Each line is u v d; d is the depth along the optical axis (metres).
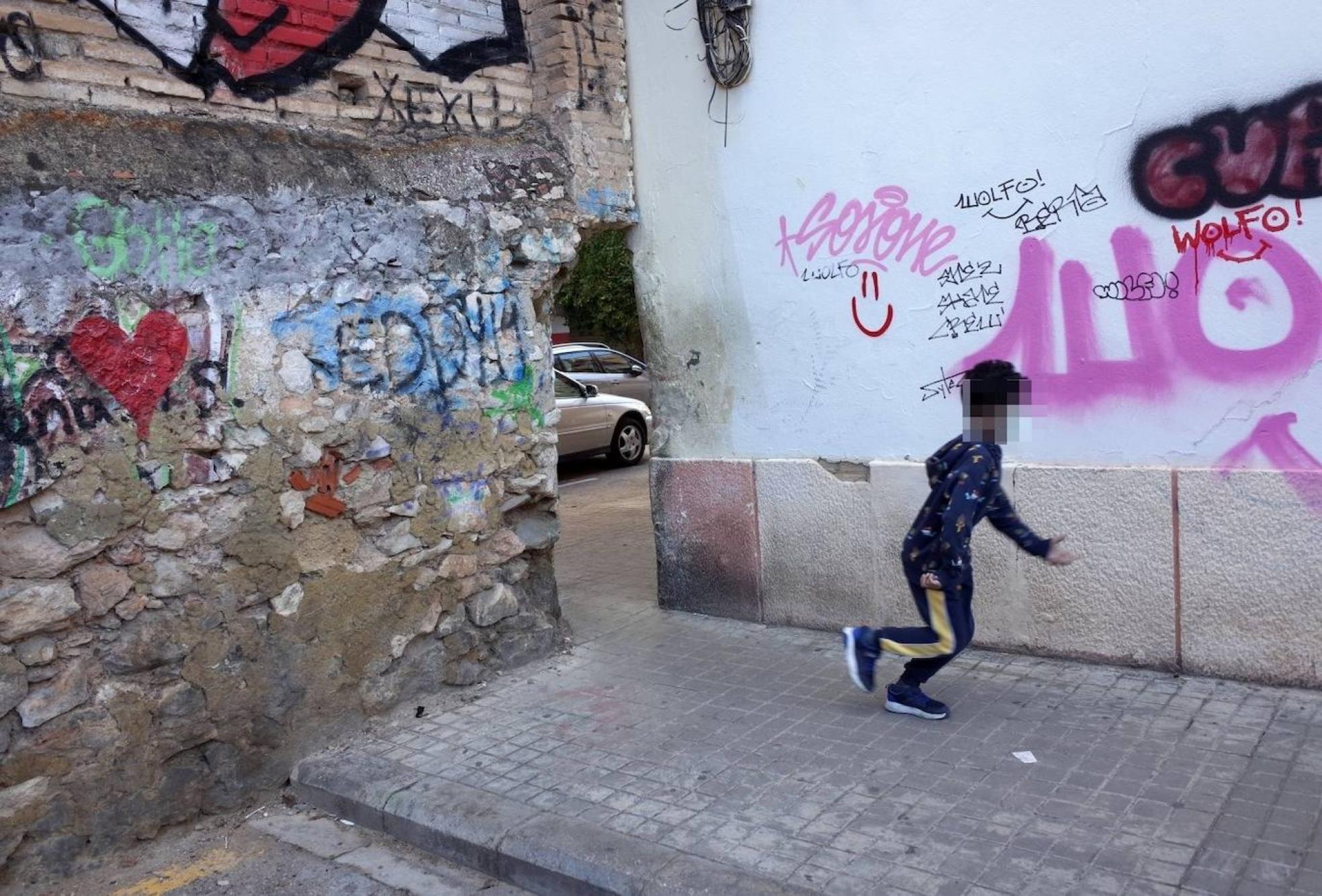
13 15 3.82
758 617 6.14
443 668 5.12
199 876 3.86
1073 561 4.71
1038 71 4.82
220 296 4.20
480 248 5.27
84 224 3.82
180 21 4.30
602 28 6.07
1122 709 4.46
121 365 3.91
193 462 4.13
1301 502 4.35
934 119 5.16
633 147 6.33
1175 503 4.65
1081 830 3.51
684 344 6.30
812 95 5.56
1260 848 3.30
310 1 4.73
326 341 4.58
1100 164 4.69
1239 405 4.48
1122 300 4.71
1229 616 4.59
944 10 5.06
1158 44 4.50
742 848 3.54
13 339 3.63
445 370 5.09
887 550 5.54
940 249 5.22
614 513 10.36
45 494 3.73
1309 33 4.16
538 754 4.45
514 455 5.45
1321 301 4.24
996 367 4.77
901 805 3.78
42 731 3.75
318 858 3.98
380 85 5.04
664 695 5.06
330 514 4.61
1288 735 4.07
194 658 4.15
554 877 3.60
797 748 4.34
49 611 3.74
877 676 5.12
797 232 5.73
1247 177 4.35
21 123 3.76
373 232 4.77
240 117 4.50
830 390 5.71
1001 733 4.34
